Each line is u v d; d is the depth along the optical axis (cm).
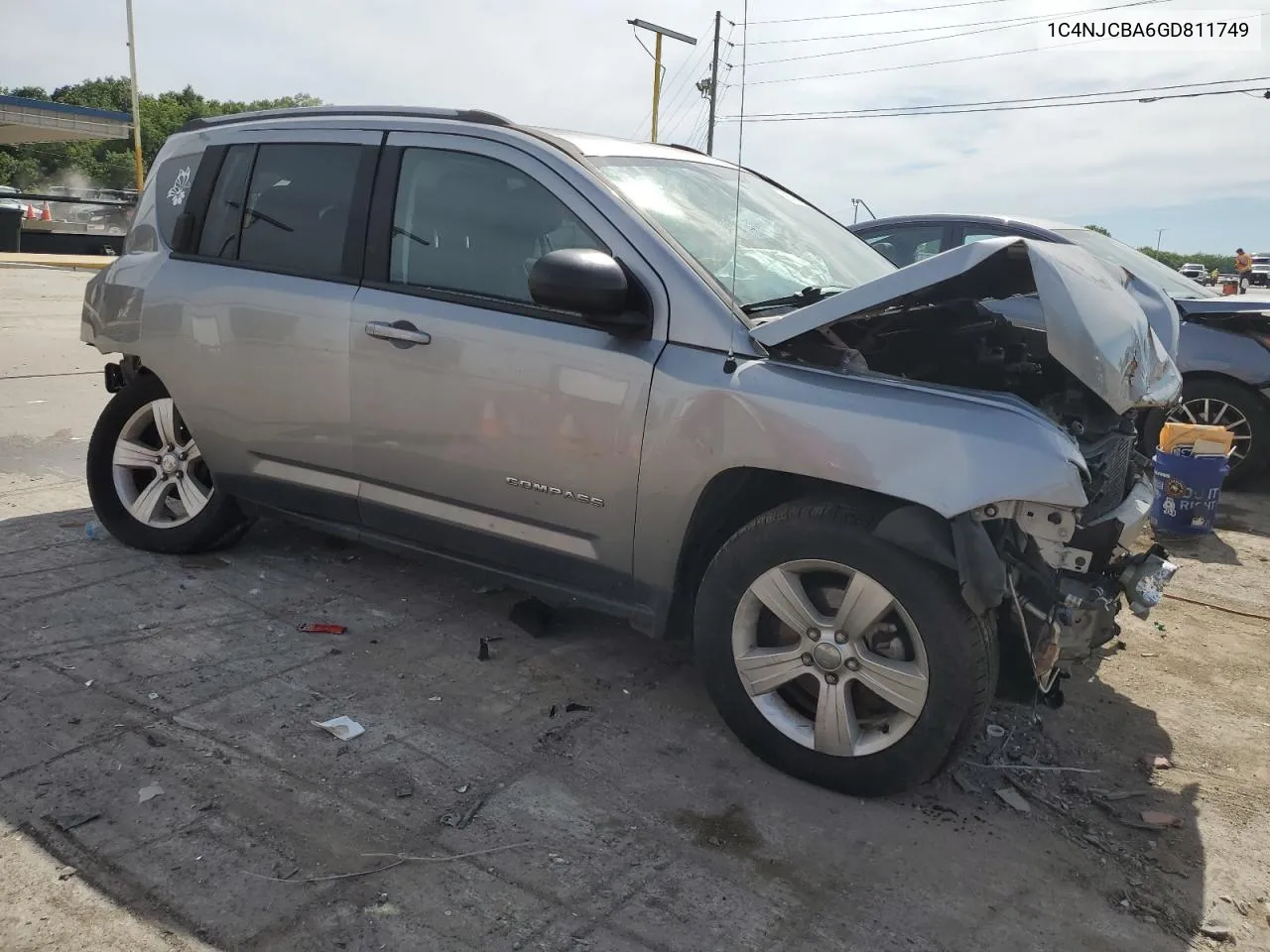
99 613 383
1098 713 363
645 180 355
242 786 278
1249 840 289
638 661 376
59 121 2997
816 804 292
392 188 370
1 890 232
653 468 308
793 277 354
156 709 316
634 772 302
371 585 431
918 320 352
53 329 1162
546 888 247
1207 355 684
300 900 236
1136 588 319
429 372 348
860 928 241
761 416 289
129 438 455
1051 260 300
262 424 397
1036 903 255
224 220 415
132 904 231
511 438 333
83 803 265
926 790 303
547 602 355
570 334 322
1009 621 287
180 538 442
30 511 501
